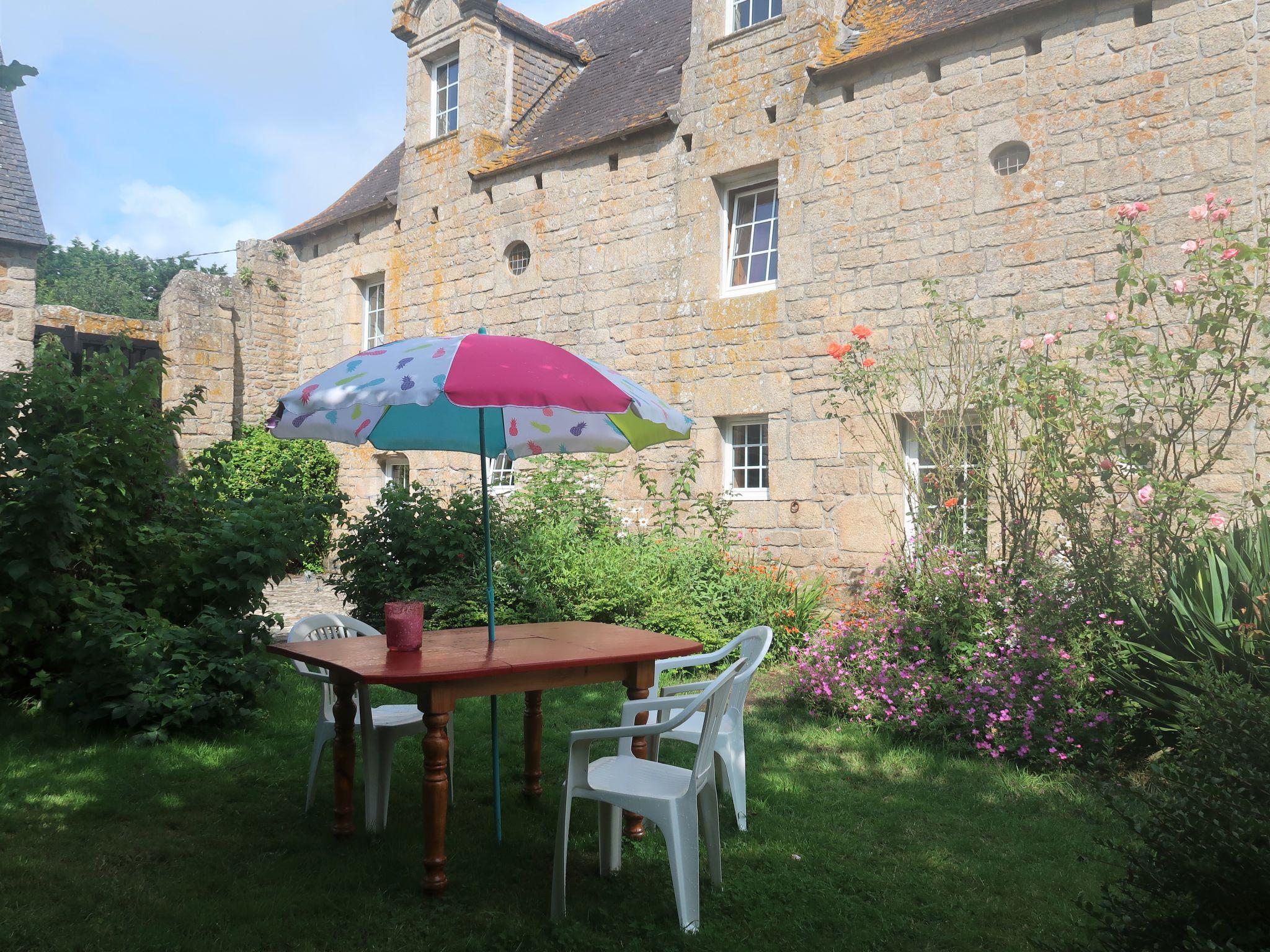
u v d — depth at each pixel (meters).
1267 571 4.97
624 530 9.41
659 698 4.20
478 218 11.98
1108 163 7.09
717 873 3.58
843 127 8.59
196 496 6.69
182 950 3.02
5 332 11.30
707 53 9.67
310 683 6.85
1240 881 2.42
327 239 14.66
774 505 8.97
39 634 5.68
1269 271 6.05
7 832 3.93
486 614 7.67
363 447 13.96
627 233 10.32
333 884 3.56
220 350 14.31
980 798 4.64
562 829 3.35
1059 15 7.36
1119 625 5.43
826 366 8.63
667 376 9.89
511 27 12.26
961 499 7.02
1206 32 6.68
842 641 6.46
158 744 5.19
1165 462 5.87
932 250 7.99
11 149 12.15
